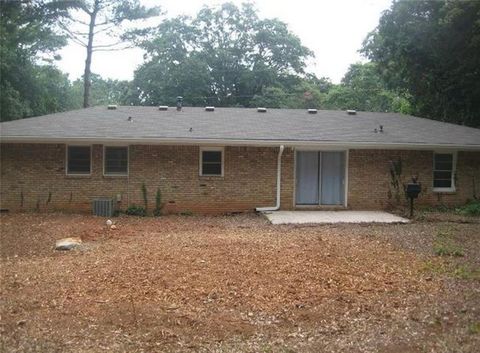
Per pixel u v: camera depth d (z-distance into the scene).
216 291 6.90
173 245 10.06
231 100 42.62
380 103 40.06
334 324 5.69
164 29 42.12
